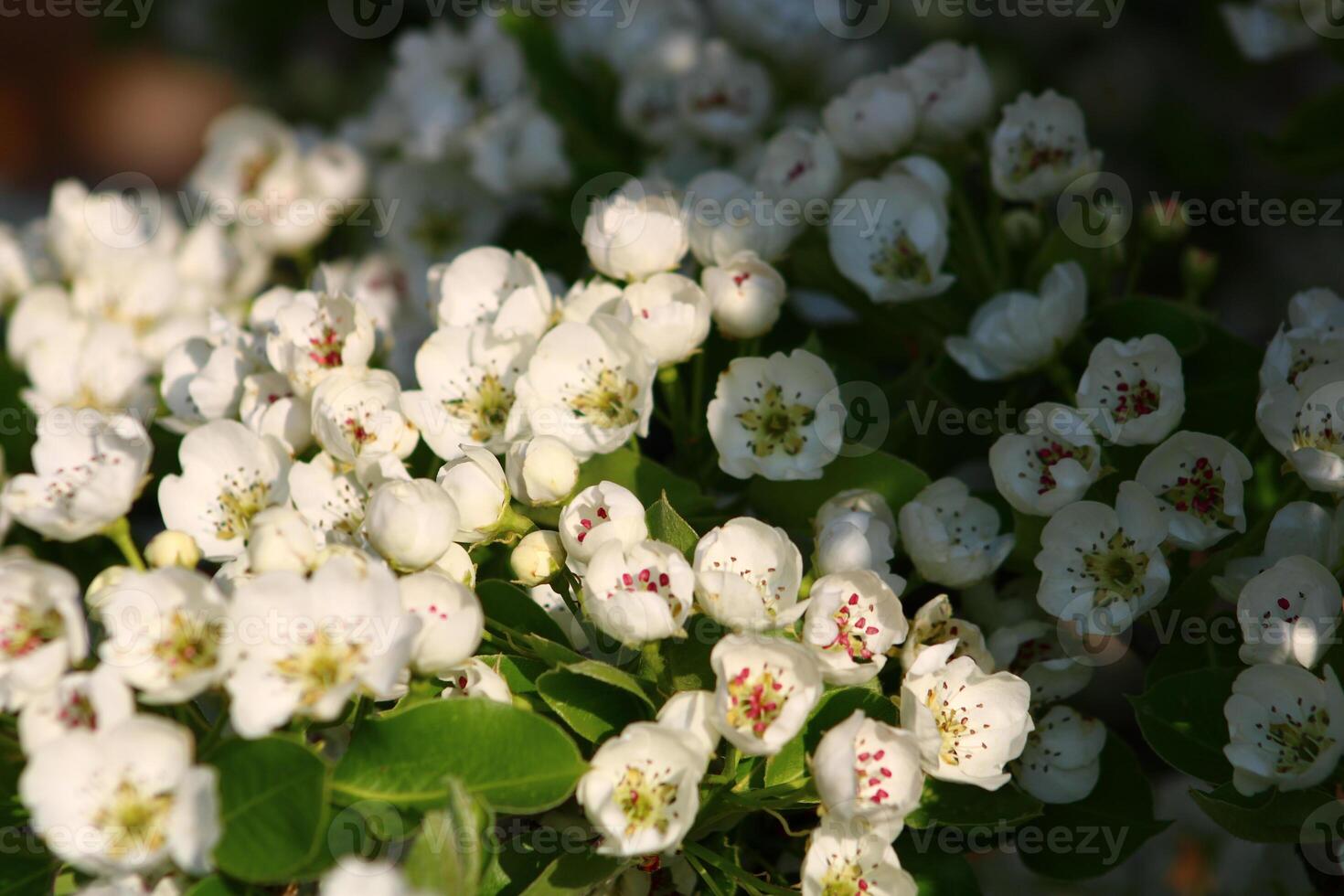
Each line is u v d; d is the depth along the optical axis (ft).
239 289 2.51
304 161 2.58
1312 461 1.92
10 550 2.11
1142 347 1.98
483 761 1.81
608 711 1.87
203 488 1.96
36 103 4.90
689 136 2.53
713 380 2.17
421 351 2.03
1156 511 1.94
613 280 2.14
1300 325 2.06
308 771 1.76
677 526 1.89
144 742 1.75
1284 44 2.39
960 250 2.29
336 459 1.96
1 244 2.42
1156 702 1.94
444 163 2.56
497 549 2.02
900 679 1.98
